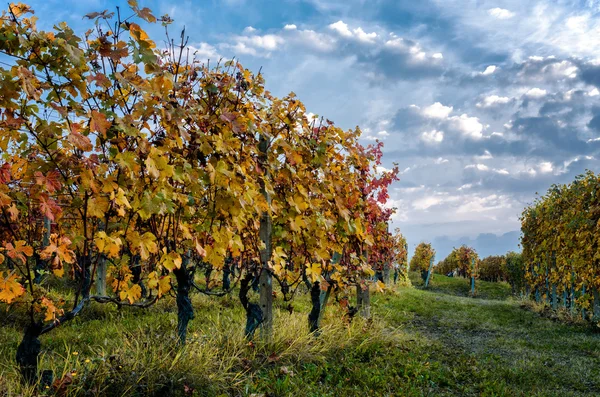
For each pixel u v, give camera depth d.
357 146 6.96
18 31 2.51
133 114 3.20
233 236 4.42
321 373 4.93
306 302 10.05
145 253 3.33
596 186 11.47
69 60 2.63
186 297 4.56
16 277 2.93
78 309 3.28
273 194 5.08
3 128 2.78
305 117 5.81
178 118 3.45
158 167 3.33
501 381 5.48
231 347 4.91
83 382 3.40
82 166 2.89
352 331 6.52
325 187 6.06
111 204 3.25
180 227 3.90
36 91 2.45
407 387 4.73
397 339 7.05
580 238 11.85
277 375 4.55
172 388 3.74
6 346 4.96
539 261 16.56
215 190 4.11
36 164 2.91
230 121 4.20
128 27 3.08
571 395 5.21
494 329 10.25
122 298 3.63
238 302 9.05
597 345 8.41
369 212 7.91
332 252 7.57
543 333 9.92
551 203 14.91
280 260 5.28
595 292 11.29
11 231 2.93
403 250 25.42
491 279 35.25
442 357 6.53
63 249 2.96
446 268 41.41
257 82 5.14
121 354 4.02
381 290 7.20
